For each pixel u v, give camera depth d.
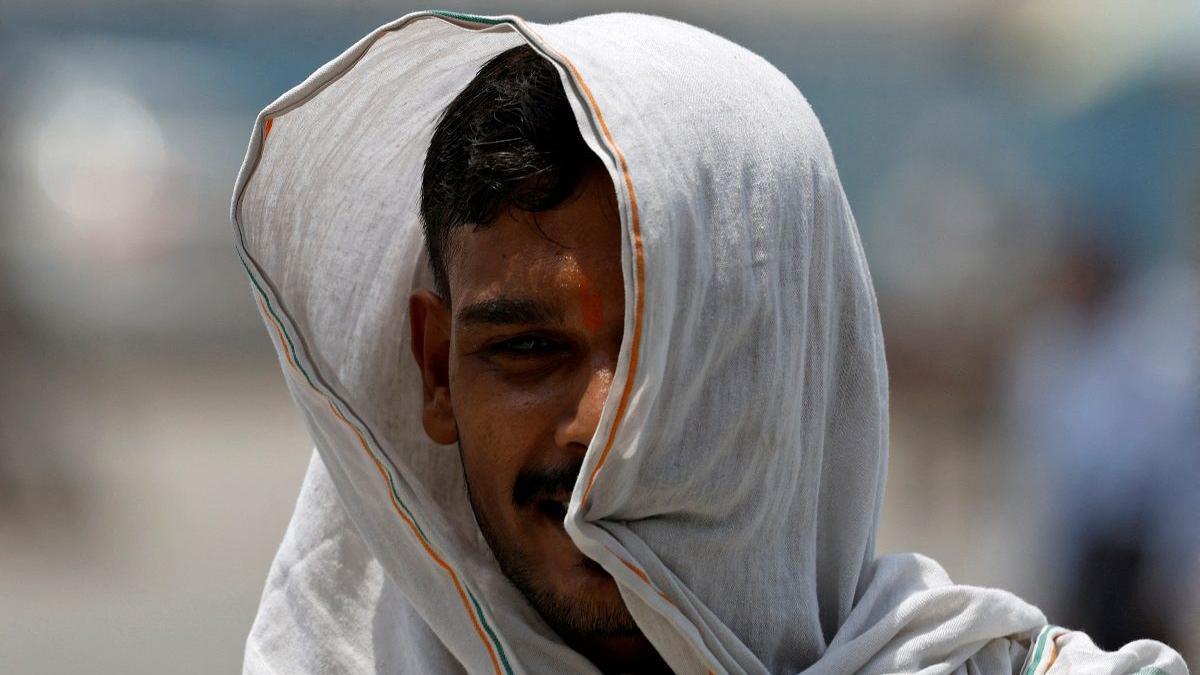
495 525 7.03
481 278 6.81
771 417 6.71
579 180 6.63
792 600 6.94
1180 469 21.75
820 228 6.98
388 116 7.45
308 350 7.19
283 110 6.86
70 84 55.75
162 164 56.19
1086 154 41.38
